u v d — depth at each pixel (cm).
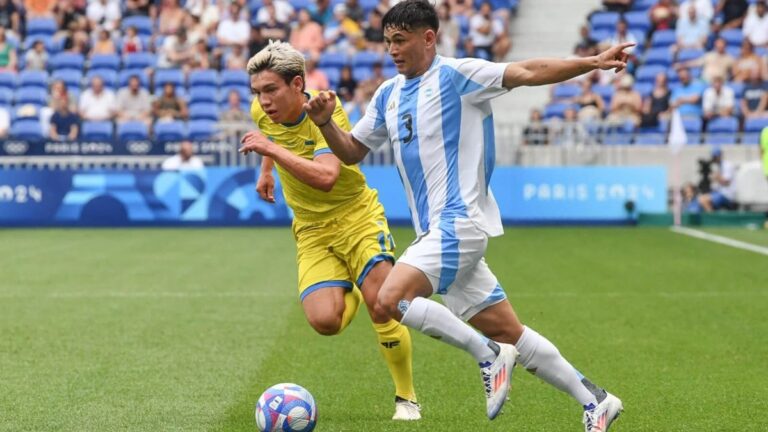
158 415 1861
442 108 1631
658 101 6281
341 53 6731
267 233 5469
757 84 6350
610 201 5866
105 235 5394
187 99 6638
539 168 5875
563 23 7462
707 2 7006
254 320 2861
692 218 5822
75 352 2433
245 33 7000
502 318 1644
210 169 5875
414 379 2170
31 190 5903
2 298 3259
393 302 1577
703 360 2361
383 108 1705
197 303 3153
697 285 3522
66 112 6212
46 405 1934
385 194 5841
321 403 1972
